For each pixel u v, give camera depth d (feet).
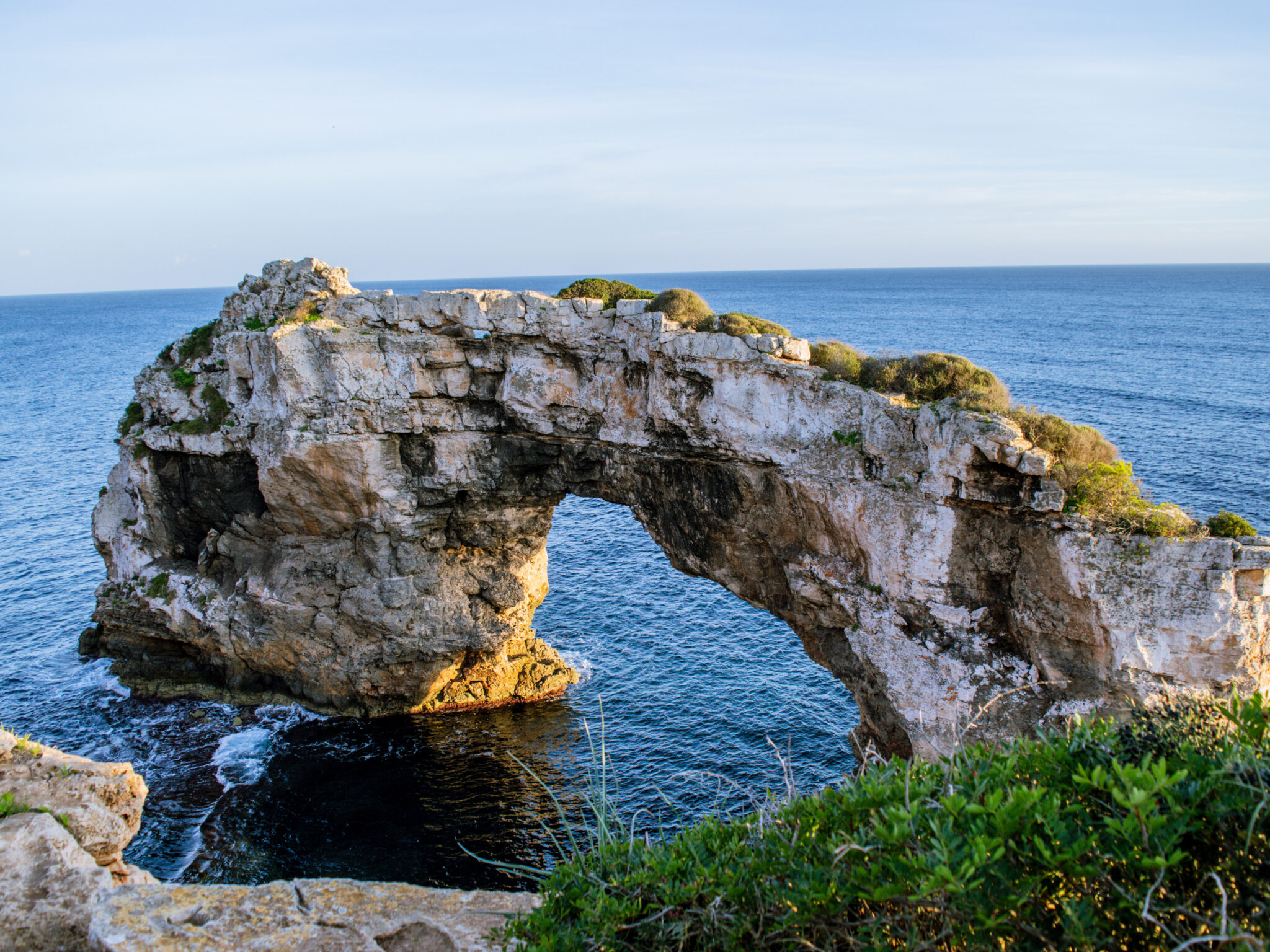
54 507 254.06
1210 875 26.04
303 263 133.49
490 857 109.19
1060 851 27.71
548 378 122.93
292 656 145.69
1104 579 80.89
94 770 61.11
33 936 42.47
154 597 149.69
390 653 141.90
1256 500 206.59
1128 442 262.47
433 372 126.93
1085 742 34.45
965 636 93.15
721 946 31.65
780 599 115.03
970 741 91.97
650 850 37.78
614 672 156.35
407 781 125.59
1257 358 457.68
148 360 648.38
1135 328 639.76
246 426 137.80
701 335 105.60
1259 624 76.89
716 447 108.88
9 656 161.07
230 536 149.48
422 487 134.10
